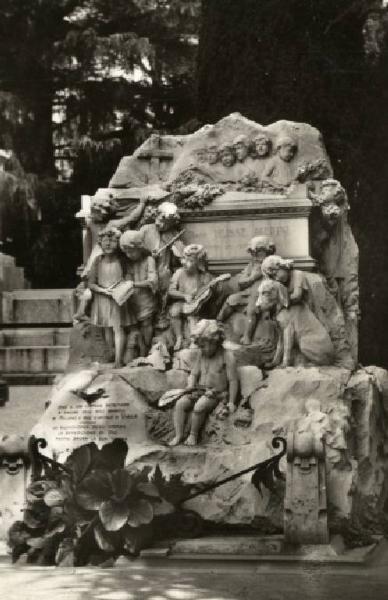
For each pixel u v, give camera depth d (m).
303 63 19.06
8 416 17.70
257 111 19.11
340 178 19.31
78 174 32.12
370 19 24.56
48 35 32.28
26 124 32.03
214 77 19.56
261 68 19.19
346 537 10.86
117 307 12.85
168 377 12.36
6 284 25.03
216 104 19.55
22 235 31.88
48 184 31.25
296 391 11.63
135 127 31.98
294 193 13.05
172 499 10.81
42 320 23.38
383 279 19.42
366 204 19.44
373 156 19.48
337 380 11.71
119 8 32.53
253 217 13.11
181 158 13.73
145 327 12.96
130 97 32.22
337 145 19.25
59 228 32.34
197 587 9.16
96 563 10.23
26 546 10.40
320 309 12.49
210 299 12.88
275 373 11.98
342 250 13.34
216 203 13.21
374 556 10.53
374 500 11.74
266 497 11.02
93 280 13.03
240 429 11.72
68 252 32.44
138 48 31.19
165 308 13.00
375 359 19.41
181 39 32.81
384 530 11.75
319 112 19.16
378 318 19.41
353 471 11.00
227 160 13.50
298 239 12.95
